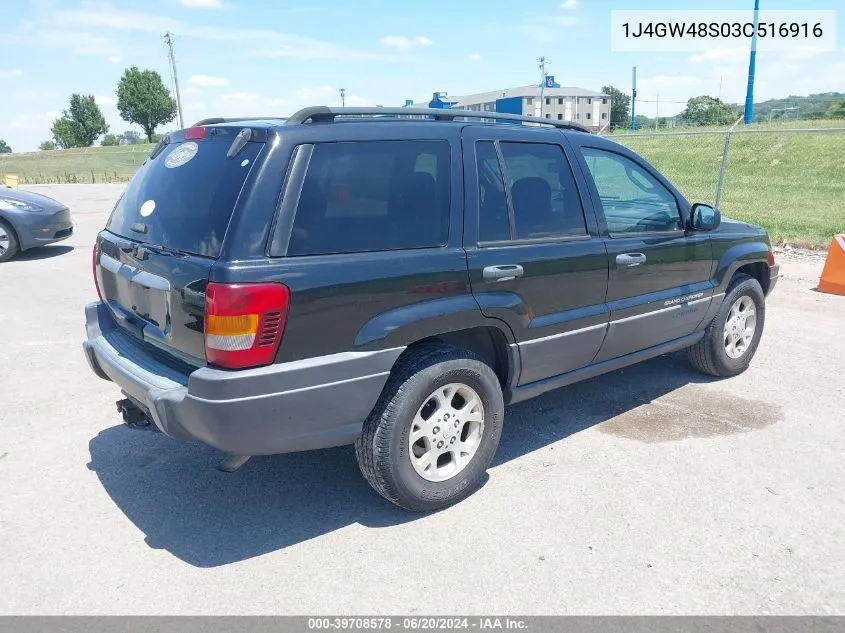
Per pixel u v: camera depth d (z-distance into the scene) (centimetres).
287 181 300
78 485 382
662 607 280
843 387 523
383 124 338
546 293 385
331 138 317
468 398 358
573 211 406
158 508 358
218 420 286
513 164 382
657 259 450
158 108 9925
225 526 341
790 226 1323
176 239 317
